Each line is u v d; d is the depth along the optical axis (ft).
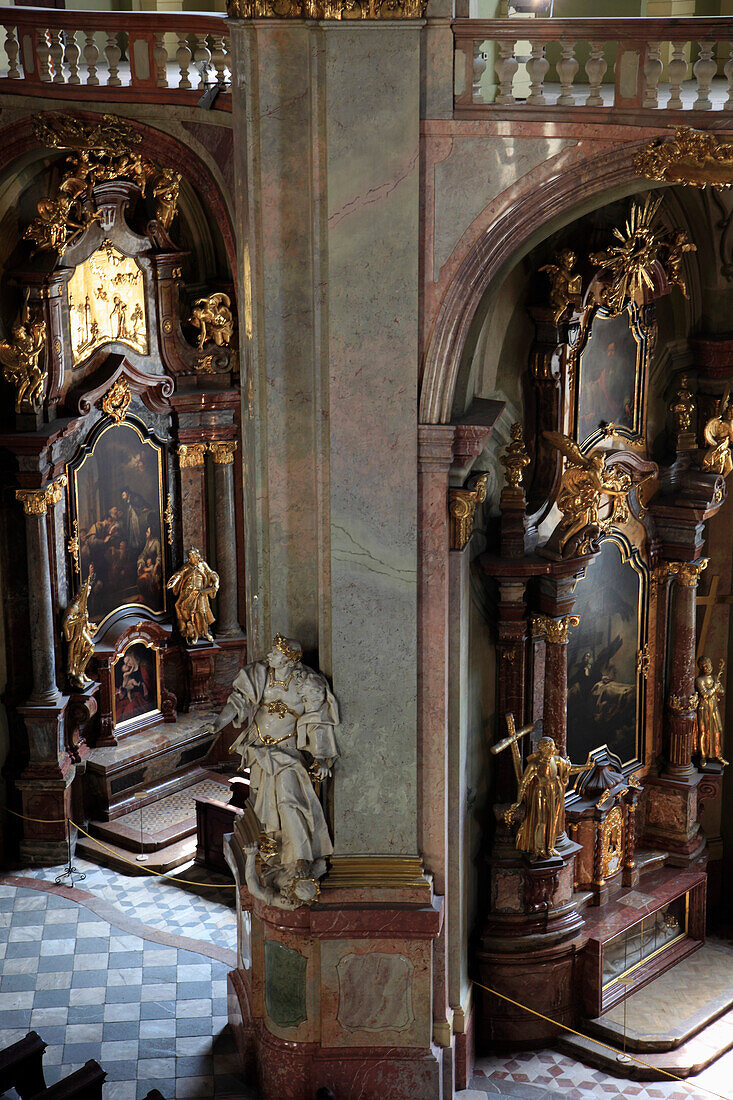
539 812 52.24
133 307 65.72
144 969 56.75
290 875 46.65
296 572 46.91
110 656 66.64
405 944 47.42
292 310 44.50
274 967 48.24
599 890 56.90
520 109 42.14
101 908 60.85
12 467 61.93
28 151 59.11
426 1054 48.55
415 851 47.60
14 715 63.72
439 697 46.60
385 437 44.47
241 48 42.78
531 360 51.80
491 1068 53.06
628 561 56.90
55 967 56.80
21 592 63.16
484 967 53.47
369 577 45.47
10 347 60.39
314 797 46.73
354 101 42.01
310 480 45.96
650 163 41.63
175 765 69.21
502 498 51.39
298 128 43.04
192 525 69.72
